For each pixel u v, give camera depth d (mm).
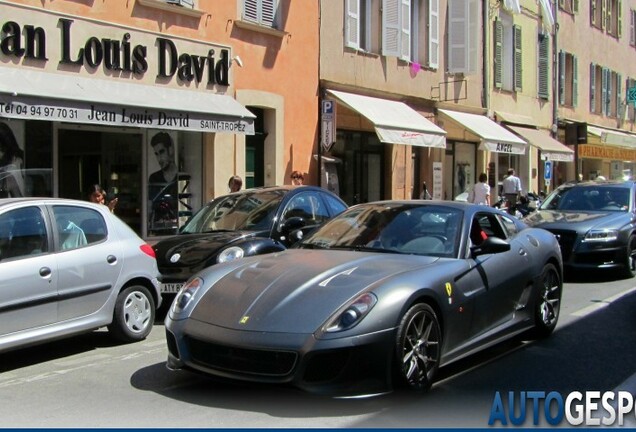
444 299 5336
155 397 5238
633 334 7508
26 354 6871
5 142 11016
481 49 22484
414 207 6520
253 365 4680
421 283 5129
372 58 17938
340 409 4855
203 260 8203
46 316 6371
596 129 29531
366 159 18422
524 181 25641
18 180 11211
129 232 7484
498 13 23297
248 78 14523
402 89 19016
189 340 5008
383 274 5160
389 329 4734
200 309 5102
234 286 5230
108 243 7113
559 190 13352
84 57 11547
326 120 15766
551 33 27000
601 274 12281
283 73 15359
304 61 15891
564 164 29562
